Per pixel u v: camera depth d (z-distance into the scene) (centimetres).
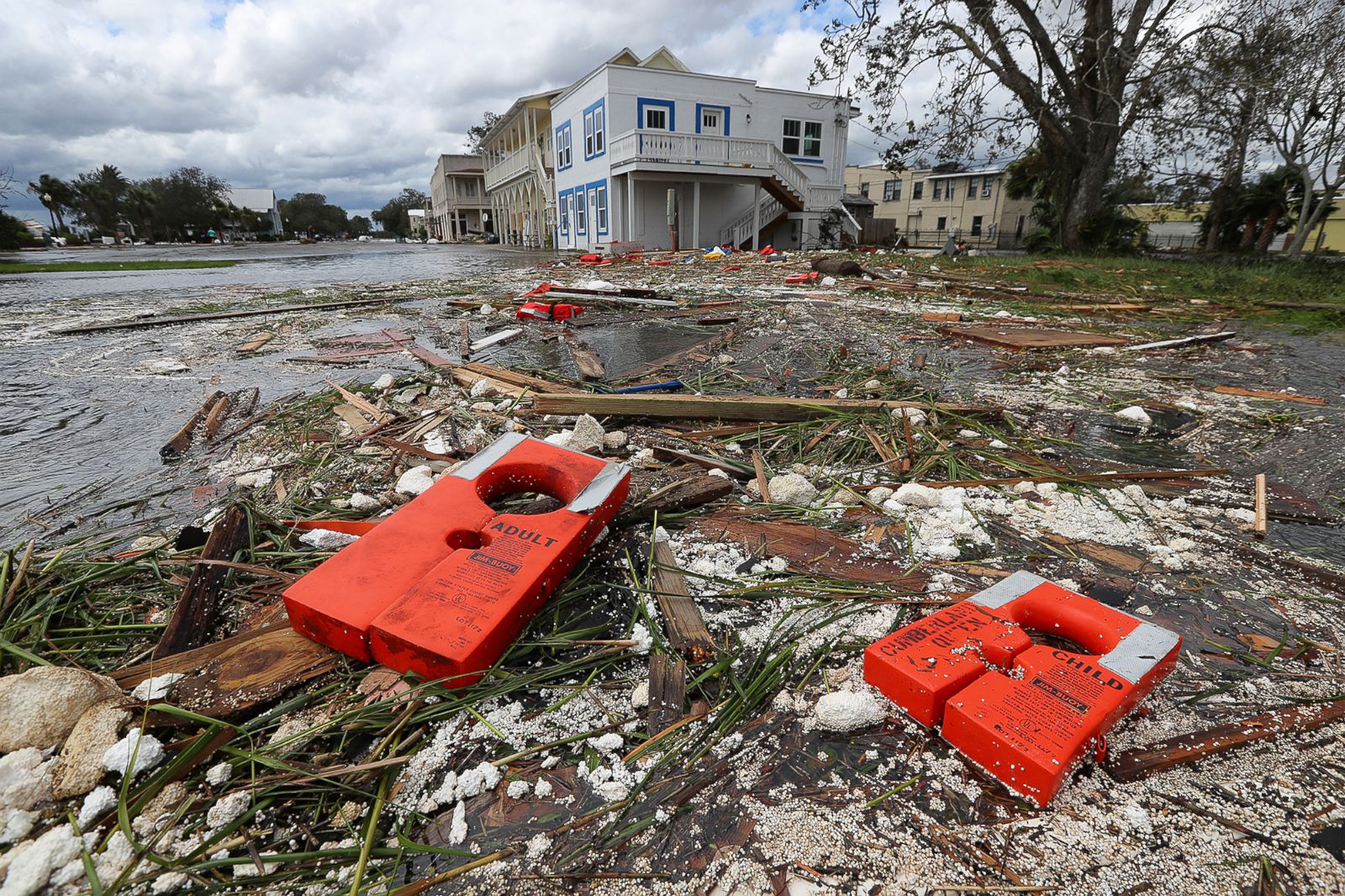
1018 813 141
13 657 189
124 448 391
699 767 154
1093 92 1808
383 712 165
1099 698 150
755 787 149
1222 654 194
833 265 1309
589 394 425
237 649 184
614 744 159
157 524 289
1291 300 989
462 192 6019
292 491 312
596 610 212
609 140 2288
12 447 394
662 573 230
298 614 182
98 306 1069
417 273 1700
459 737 162
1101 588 229
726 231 2517
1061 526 276
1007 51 1692
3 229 3797
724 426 397
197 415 442
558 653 192
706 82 2364
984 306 943
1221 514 288
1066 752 139
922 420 392
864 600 220
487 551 197
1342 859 130
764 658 190
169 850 133
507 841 137
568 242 3036
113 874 127
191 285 1441
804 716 169
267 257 2878
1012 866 130
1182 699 174
